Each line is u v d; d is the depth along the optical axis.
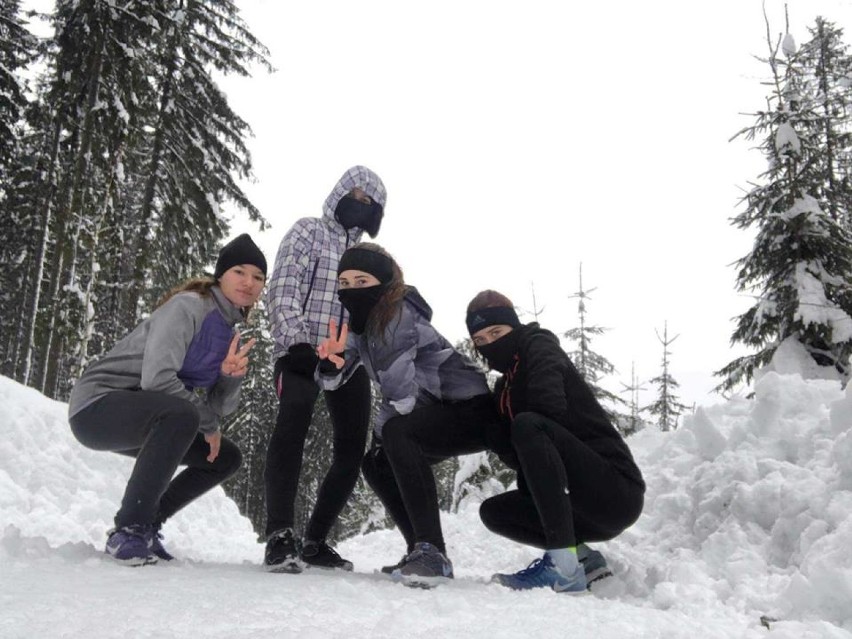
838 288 11.12
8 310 23.86
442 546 2.99
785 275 11.44
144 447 3.02
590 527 3.24
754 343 11.58
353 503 23.58
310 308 3.44
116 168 15.30
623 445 3.22
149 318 3.32
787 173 11.62
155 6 15.65
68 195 15.89
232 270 3.36
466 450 3.39
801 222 11.17
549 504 2.86
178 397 3.14
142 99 15.67
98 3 14.65
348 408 3.44
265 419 24.62
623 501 3.08
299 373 3.30
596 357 15.33
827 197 12.72
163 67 16.20
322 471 22.70
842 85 16.73
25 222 21.05
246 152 17.50
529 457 2.90
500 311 3.34
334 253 3.54
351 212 3.62
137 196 19.55
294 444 3.17
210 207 16.64
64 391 21.42
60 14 15.85
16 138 19.61
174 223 16.11
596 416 3.23
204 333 3.30
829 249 11.22
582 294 15.73
